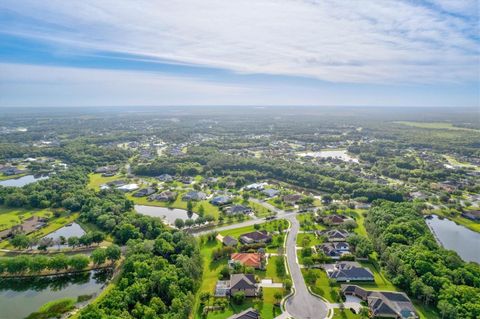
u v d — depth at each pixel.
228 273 181.62
